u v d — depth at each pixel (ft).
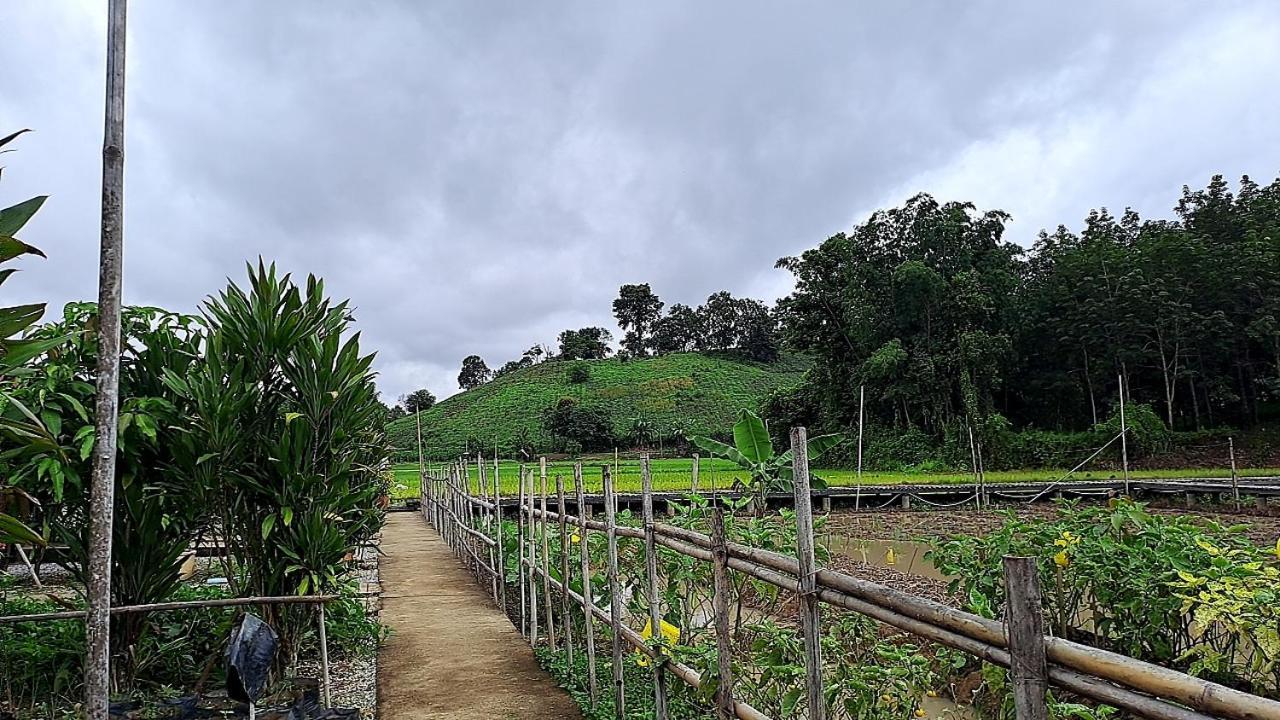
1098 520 16.65
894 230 121.80
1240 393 112.47
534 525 23.79
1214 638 13.93
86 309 15.06
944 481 87.51
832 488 74.28
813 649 8.62
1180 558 14.44
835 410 124.36
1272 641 10.85
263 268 16.31
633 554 20.84
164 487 14.76
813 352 127.34
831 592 8.33
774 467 21.12
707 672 11.55
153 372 15.53
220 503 15.85
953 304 113.91
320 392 16.35
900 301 115.65
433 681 18.94
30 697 14.39
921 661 11.71
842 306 121.80
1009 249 129.29
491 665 20.38
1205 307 112.47
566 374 257.34
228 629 15.48
